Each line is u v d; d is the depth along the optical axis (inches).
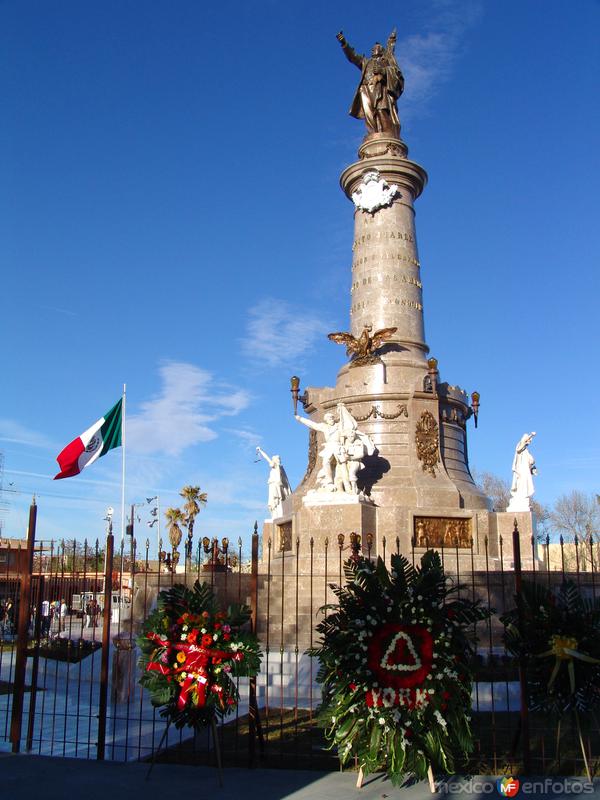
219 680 462.6
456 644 443.5
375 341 1294.3
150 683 467.5
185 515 2431.1
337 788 430.6
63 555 693.9
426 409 1259.8
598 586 939.3
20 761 494.6
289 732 582.2
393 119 1460.4
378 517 1142.3
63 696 787.4
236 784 439.5
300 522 1133.1
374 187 1389.0
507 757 491.5
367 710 426.6
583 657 434.9
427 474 1230.3
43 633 1048.8
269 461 1342.3
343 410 1165.1
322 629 454.0
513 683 693.9
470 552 1155.9
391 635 434.3
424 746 424.2
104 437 1010.7
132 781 447.2
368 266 1376.7
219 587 973.8
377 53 1489.9
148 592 999.0
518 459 1248.8
